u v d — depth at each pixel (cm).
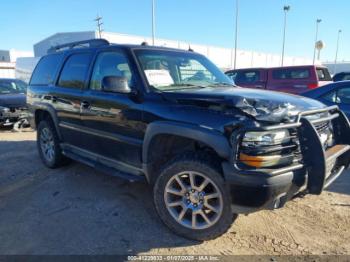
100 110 381
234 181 257
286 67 1105
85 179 462
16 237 308
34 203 385
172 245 294
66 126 455
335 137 347
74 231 319
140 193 410
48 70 520
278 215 348
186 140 310
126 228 324
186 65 397
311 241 298
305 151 272
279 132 263
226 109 272
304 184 274
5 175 488
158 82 345
